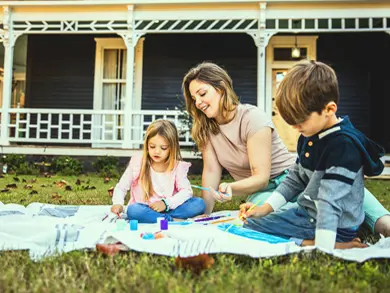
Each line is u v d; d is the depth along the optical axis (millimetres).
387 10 8062
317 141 1907
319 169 1863
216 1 8297
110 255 1645
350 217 1829
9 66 8844
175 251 1628
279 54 10172
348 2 8102
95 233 2029
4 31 8789
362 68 9969
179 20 8586
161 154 2816
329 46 10039
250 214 2096
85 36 10336
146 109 10117
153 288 1271
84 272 1488
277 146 2629
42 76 10375
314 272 1470
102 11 8672
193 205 2711
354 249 1781
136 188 2975
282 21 8398
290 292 1251
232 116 2602
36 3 8594
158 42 10188
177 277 1392
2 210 2846
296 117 1800
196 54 10148
